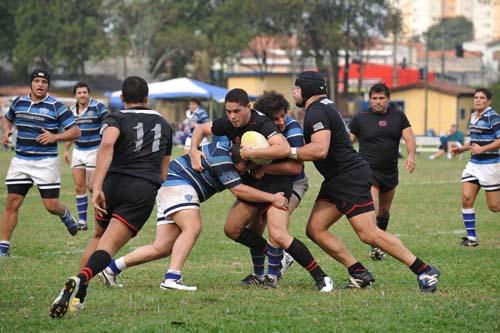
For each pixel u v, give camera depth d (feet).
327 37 555.28
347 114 534.78
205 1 633.20
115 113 68.44
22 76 630.74
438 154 325.42
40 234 115.14
